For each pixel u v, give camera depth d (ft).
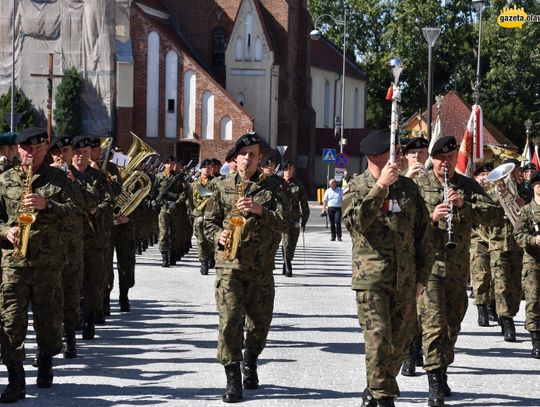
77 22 243.60
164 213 96.32
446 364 37.96
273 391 40.29
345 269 98.32
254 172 39.50
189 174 115.44
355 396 39.40
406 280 34.45
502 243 54.70
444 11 348.59
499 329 59.88
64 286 46.85
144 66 252.62
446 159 39.06
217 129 253.65
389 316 34.32
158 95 253.65
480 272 60.39
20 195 38.42
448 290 39.40
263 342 40.45
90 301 52.70
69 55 244.22
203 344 51.60
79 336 54.03
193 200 88.74
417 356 46.62
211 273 90.63
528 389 42.01
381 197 33.40
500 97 337.93
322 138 326.03
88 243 52.31
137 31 251.80
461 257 39.22
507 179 51.75
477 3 140.15
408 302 34.63
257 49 267.80
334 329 57.47
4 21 244.22
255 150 39.22
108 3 242.99
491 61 335.47
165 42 252.83
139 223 80.59
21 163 39.14
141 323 58.80
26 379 42.37
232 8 276.21
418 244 35.47
